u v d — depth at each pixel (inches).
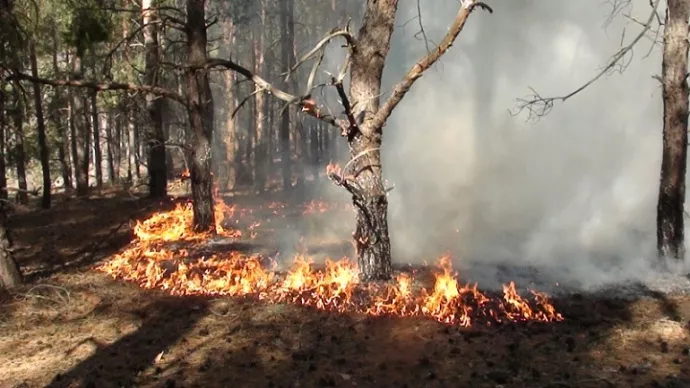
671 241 316.5
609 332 237.1
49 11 544.1
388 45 293.0
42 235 494.6
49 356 232.4
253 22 922.7
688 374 200.1
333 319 259.8
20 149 762.8
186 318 268.7
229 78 910.4
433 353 223.6
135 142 1059.3
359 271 301.0
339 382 201.9
